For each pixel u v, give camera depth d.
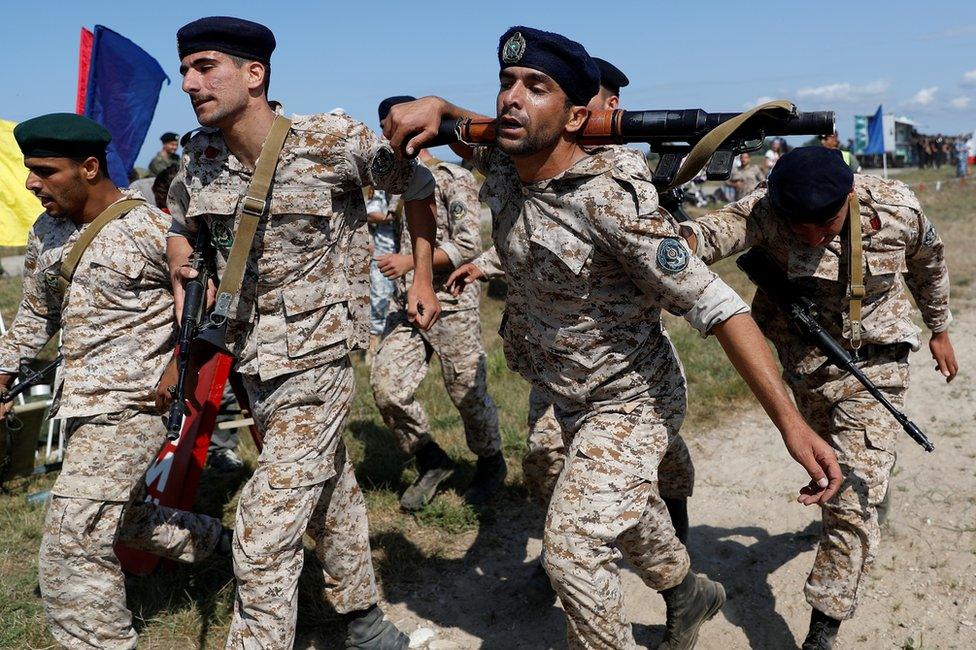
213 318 2.73
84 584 3.01
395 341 4.57
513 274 2.74
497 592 3.84
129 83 6.04
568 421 2.87
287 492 2.80
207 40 2.63
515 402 6.13
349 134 2.80
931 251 3.22
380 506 4.61
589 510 2.60
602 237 2.46
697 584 3.19
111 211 3.10
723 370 6.66
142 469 3.13
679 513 3.76
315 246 2.82
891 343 3.12
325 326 2.85
